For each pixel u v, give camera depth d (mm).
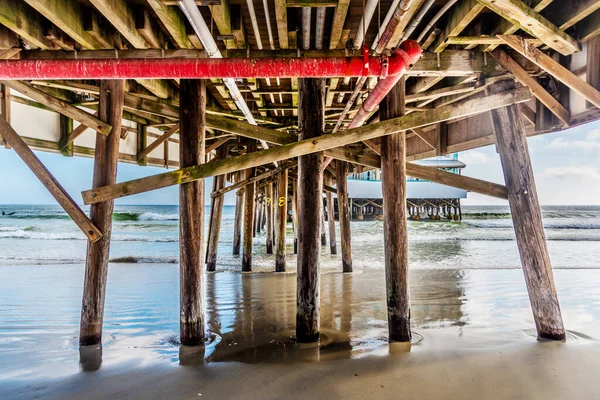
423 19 2996
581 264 10047
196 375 2707
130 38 2773
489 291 5863
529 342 3309
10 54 2787
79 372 2781
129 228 27984
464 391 2434
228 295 5473
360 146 7410
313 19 2906
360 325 3967
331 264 9109
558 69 2807
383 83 2643
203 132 3273
